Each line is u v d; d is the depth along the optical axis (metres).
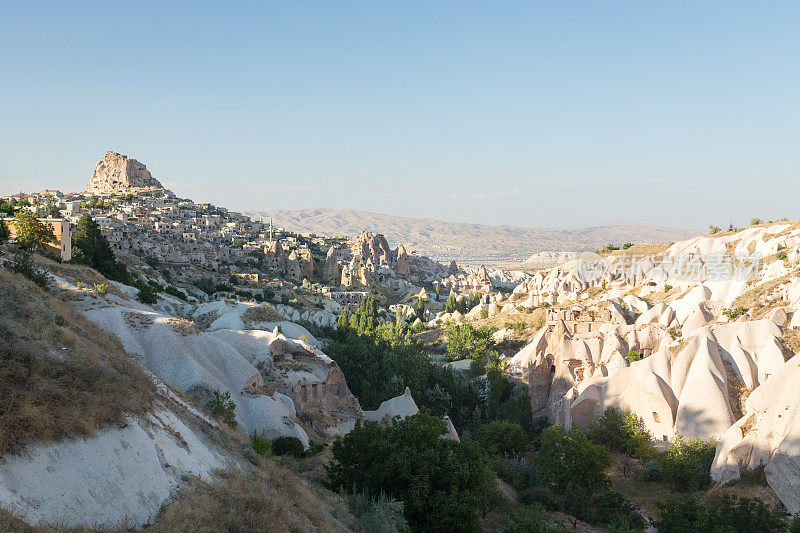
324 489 35.28
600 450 52.41
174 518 20.77
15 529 15.94
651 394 71.25
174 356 53.88
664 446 67.31
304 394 61.50
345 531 28.67
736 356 69.88
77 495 18.88
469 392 89.81
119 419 22.80
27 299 32.19
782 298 77.25
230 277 196.12
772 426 53.31
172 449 24.98
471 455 36.41
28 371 20.83
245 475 27.89
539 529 37.38
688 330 82.69
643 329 89.06
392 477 34.50
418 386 84.44
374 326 150.38
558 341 93.62
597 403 77.75
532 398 92.38
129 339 54.88
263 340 66.81
